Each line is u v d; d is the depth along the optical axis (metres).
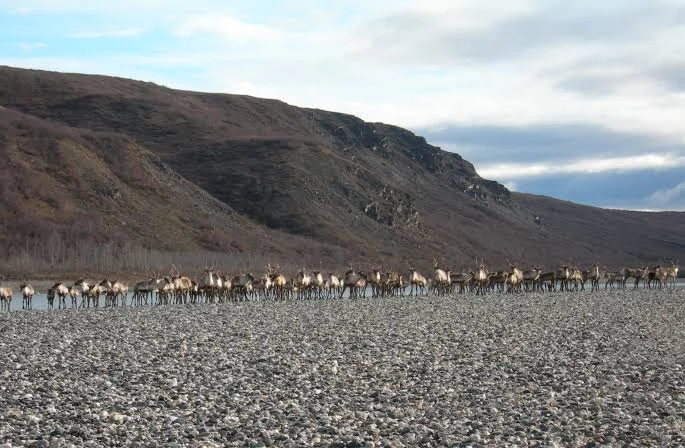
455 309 50.38
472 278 72.44
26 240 111.25
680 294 67.75
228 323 40.94
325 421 18.69
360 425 18.39
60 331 37.38
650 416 19.06
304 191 175.50
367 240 170.12
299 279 66.94
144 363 27.03
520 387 22.92
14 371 25.41
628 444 16.48
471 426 18.23
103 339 33.75
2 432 17.52
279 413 19.61
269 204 170.00
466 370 25.72
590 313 46.75
